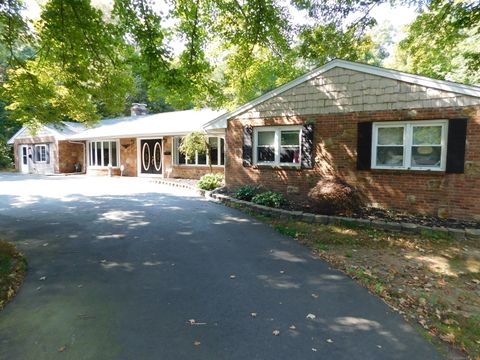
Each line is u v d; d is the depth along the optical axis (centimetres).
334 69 903
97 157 2220
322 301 365
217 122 1182
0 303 353
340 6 902
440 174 758
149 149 1938
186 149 1591
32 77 884
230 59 1331
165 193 1266
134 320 319
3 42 855
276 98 1024
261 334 296
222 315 330
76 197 1152
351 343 284
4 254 495
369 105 851
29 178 1964
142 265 475
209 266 473
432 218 756
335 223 729
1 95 907
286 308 347
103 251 539
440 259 510
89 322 315
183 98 977
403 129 813
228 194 1097
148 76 848
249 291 389
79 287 397
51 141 2391
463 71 1546
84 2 680
